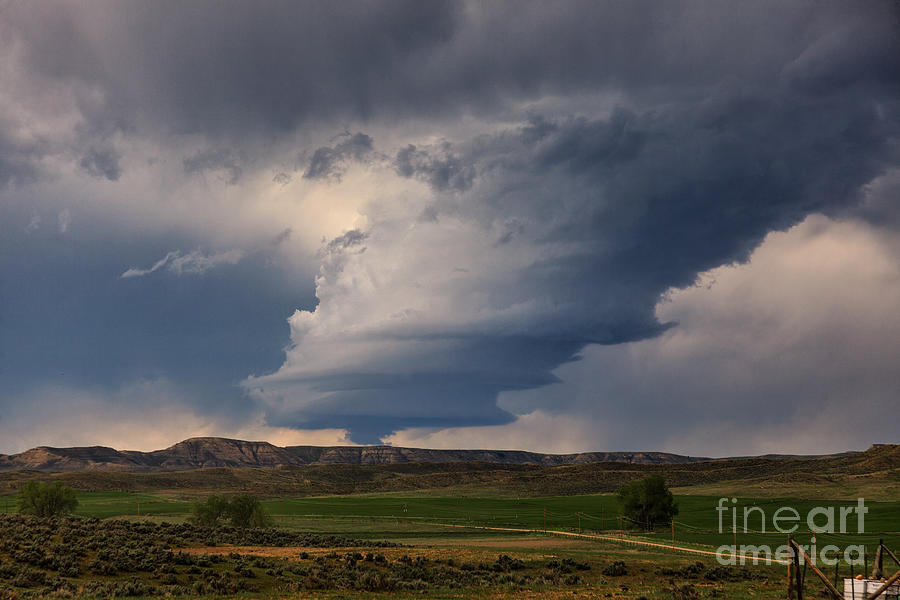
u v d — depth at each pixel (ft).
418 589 159.74
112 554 171.53
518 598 145.07
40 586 136.46
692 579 189.47
